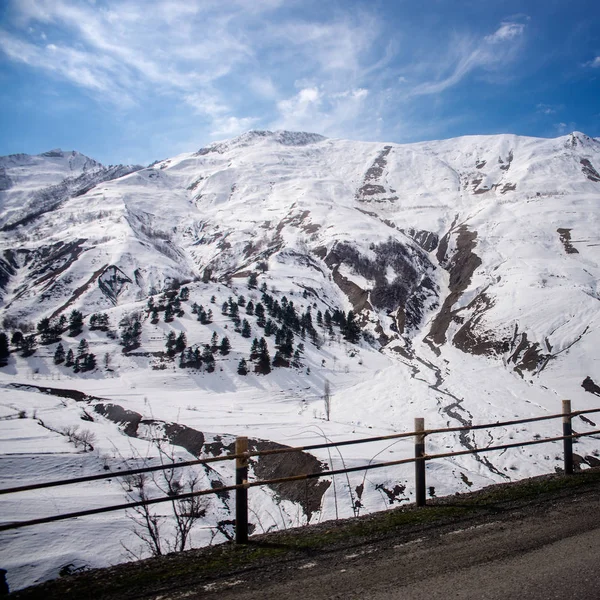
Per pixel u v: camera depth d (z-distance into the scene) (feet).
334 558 15.48
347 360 352.69
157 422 208.13
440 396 250.37
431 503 21.61
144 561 16.52
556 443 167.63
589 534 16.52
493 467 152.25
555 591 12.54
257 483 18.43
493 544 15.93
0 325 517.14
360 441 20.29
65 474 139.03
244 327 369.50
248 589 13.52
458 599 12.25
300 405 268.62
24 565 85.40
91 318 400.67
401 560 14.97
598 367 267.39
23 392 271.90
